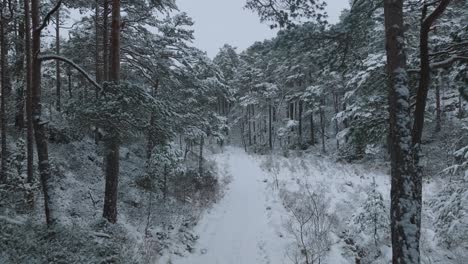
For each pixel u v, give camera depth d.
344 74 11.34
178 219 15.20
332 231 13.77
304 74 43.66
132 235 12.02
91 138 22.14
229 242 13.66
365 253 12.44
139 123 11.37
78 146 19.59
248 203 19.67
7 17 16.73
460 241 12.34
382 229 13.05
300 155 41.44
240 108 65.88
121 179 17.44
